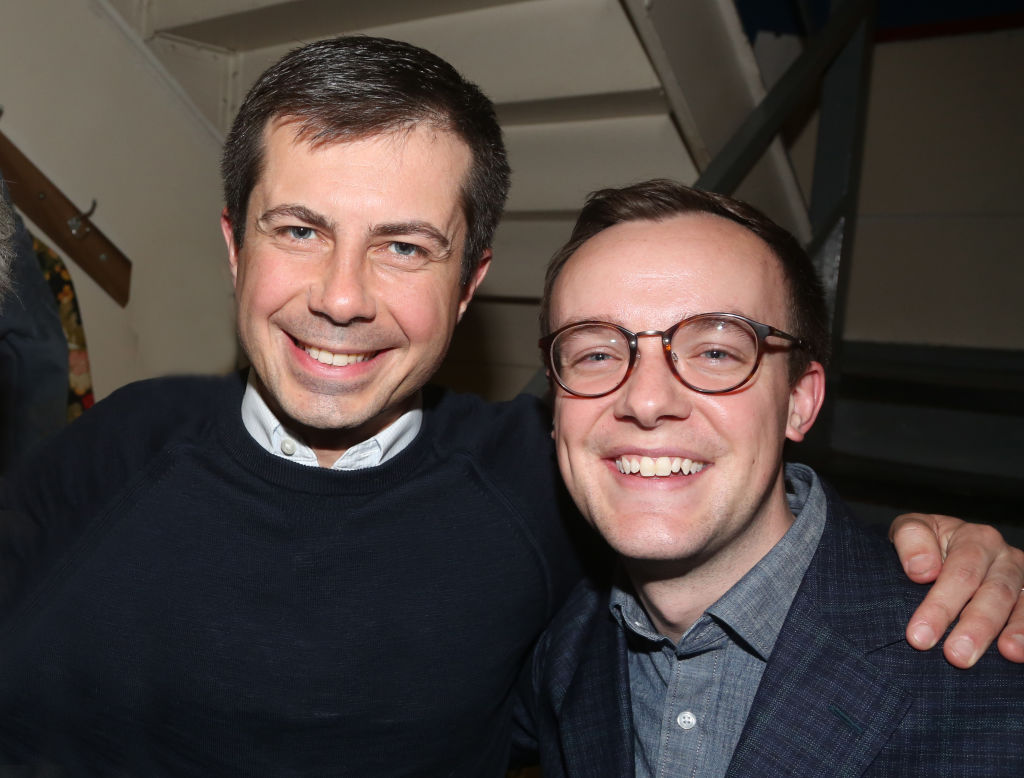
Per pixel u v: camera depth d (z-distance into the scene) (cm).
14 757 106
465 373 300
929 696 86
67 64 205
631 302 93
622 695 101
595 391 96
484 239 116
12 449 169
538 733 119
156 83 224
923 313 290
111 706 105
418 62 103
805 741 88
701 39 178
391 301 103
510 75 195
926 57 281
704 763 96
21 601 105
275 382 107
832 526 102
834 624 93
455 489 117
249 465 109
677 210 99
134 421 119
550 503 125
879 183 294
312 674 105
